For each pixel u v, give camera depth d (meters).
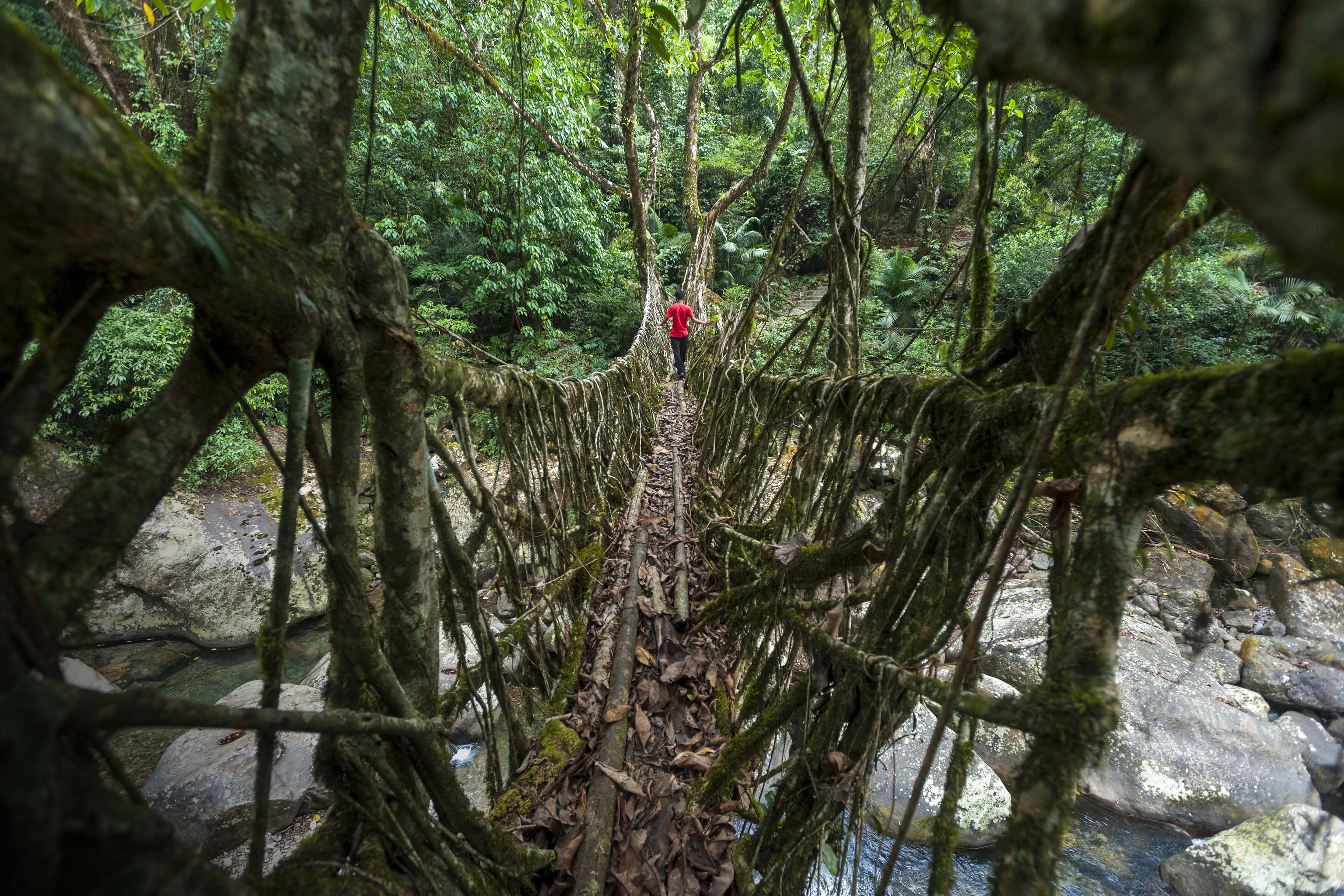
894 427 1.17
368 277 0.83
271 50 0.66
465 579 1.15
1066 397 0.50
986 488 0.88
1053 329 0.77
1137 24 0.18
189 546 4.44
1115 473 0.54
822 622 1.31
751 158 13.80
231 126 0.66
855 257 1.58
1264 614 4.53
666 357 8.66
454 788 0.96
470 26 5.62
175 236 0.50
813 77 2.66
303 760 2.40
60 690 0.41
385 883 0.80
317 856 0.79
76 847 0.40
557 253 7.79
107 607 4.24
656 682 1.87
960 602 0.76
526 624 1.65
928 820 2.66
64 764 0.42
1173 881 2.74
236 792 2.26
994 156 0.97
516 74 5.38
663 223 13.01
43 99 0.37
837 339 1.63
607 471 3.16
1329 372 0.39
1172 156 0.20
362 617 0.82
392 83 5.87
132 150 0.46
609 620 2.16
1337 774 3.36
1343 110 0.13
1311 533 4.82
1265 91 0.15
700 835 1.35
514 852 1.11
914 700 0.89
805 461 1.82
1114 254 0.52
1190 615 4.38
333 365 0.78
